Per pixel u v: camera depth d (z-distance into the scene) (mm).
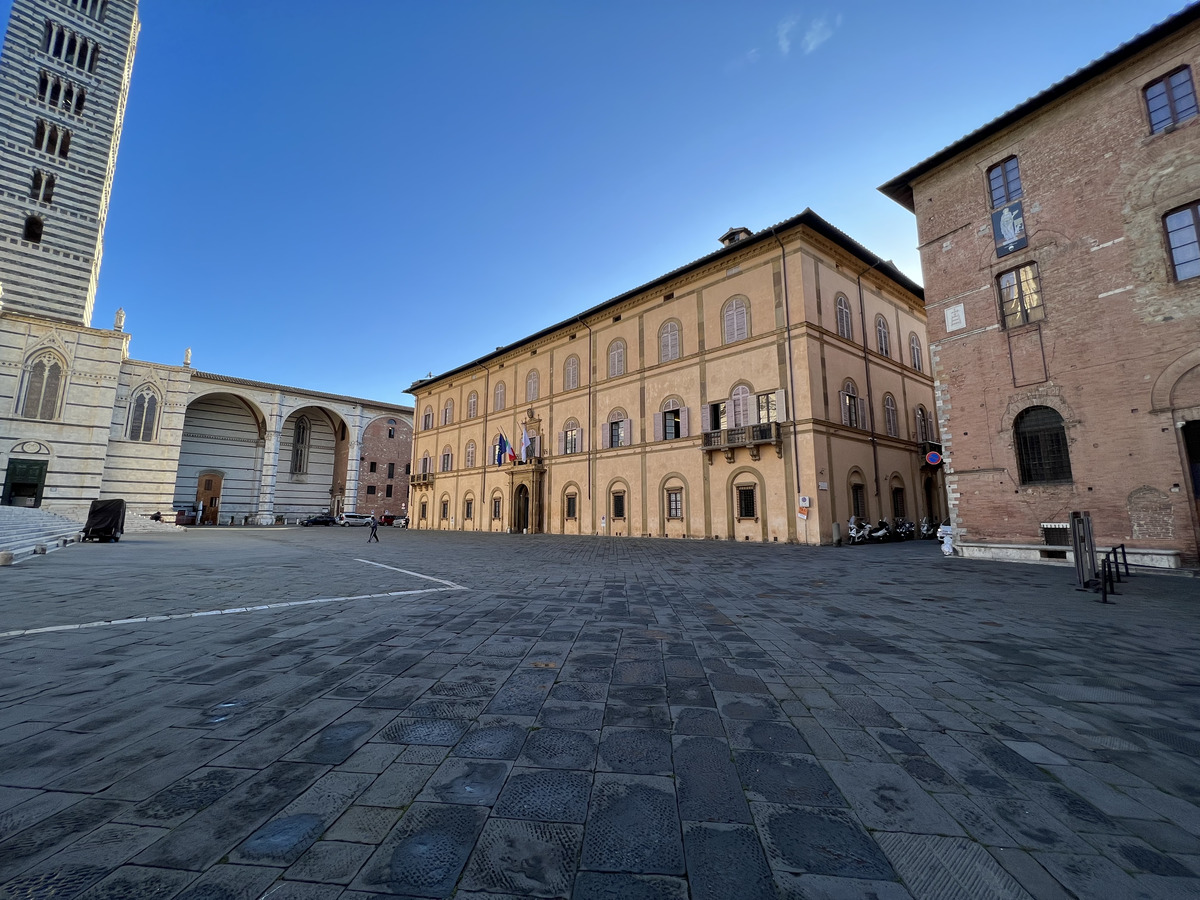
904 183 18172
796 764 3092
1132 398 12930
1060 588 10078
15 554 13930
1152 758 3225
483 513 41531
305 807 2559
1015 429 15023
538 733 3465
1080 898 2033
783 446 24031
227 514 53469
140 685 4301
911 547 21531
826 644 5824
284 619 6871
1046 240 14656
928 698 4207
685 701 4070
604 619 7020
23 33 35938
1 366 33250
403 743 3291
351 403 60219
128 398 41188
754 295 25891
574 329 35312
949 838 2404
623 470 30906
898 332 30703
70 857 2146
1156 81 13102
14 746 3150
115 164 42906
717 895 2008
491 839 2338
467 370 44938
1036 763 3146
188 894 1949
